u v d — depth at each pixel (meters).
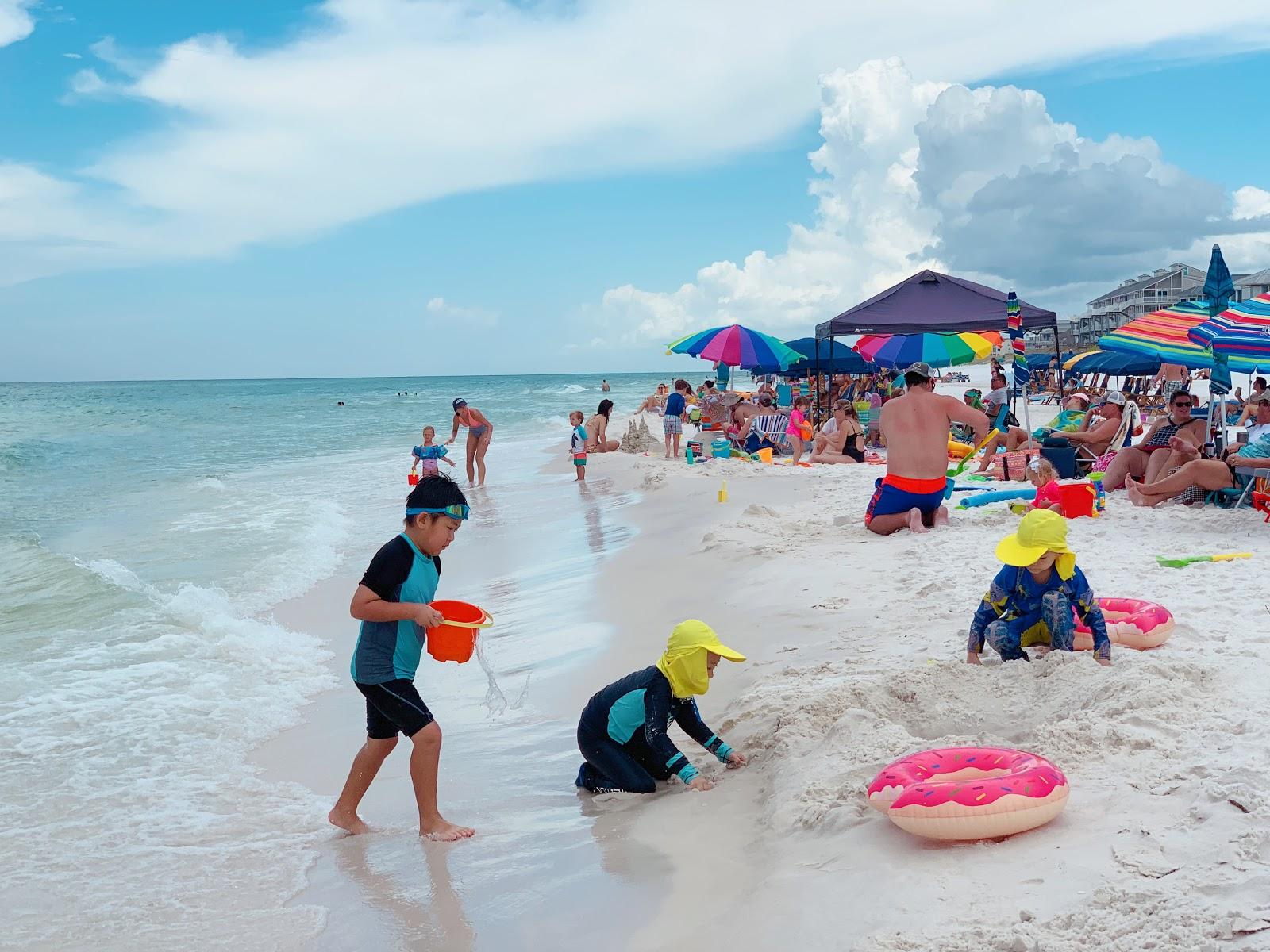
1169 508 10.27
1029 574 5.25
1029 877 3.13
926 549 9.02
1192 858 3.03
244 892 4.18
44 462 28.22
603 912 3.66
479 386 169.38
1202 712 4.27
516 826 4.66
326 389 174.75
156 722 6.54
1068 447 13.97
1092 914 2.79
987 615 5.43
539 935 3.57
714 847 4.04
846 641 6.39
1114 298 84.88
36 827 4.94
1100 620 5.21
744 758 4.90
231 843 4.72
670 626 7.77
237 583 11.04
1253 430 11.67
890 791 3.61
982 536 9.44
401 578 4.59
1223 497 10.35
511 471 22.95
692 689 4.71
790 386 30.39
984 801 3.38
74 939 3.83
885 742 4.34
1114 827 3.35
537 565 11.25
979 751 3.80
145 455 30.50
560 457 26.28
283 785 5.50
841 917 3.13
